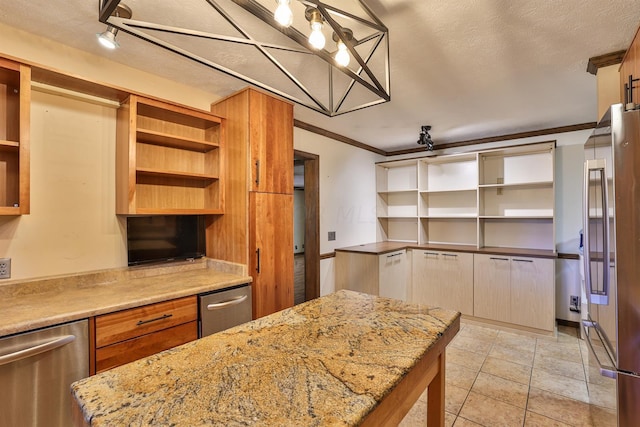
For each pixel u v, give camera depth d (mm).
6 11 1661
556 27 1724
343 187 4184
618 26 1707
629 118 1424
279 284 2604
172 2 1547
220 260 2598
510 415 2020
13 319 1445
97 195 2176
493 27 1726
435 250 3988
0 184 1800
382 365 899
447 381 2438
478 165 3885
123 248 2287
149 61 2197
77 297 1817
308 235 3770
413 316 1321
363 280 3742
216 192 2611
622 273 1427
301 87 1589
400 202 4957
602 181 1578
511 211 3969
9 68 1655
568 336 3299
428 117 3346
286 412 681
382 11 1578
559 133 3691
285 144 2688
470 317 3715
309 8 1305
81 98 2084
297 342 1061
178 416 665
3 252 1825
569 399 2182
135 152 2100
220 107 2676
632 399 1414
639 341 1402
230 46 1962
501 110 3127
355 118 3395
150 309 1828
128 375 846
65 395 1516
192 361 928
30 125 1764
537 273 3283
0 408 1355
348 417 665
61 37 1916
